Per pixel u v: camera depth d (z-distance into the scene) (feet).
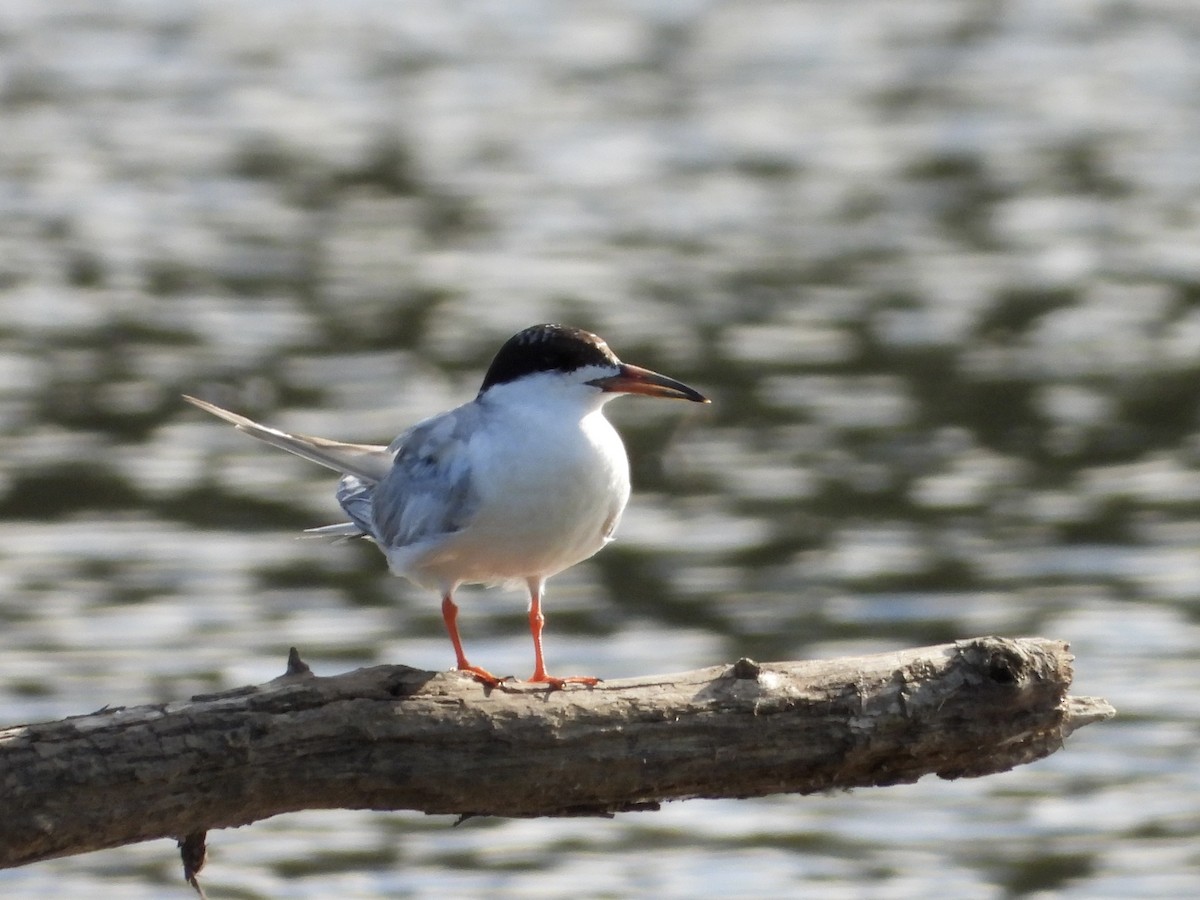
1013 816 36.27
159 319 61.82
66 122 79.97
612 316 62.54
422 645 42.27
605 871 34.65
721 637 42.93
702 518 49.85
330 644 42.16
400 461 27.02
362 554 47.47
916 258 68.18
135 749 20.70
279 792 21.36
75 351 59.11
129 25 93.71
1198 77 87.76
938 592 45.32
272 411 54.95
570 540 26.14
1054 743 23.25
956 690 22.63
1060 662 22.88
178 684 39.86
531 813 22.63
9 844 20.39
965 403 56.80
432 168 76.23
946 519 49.75
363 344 60.03
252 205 72.33
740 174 76.23
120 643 41.83
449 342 60.23
